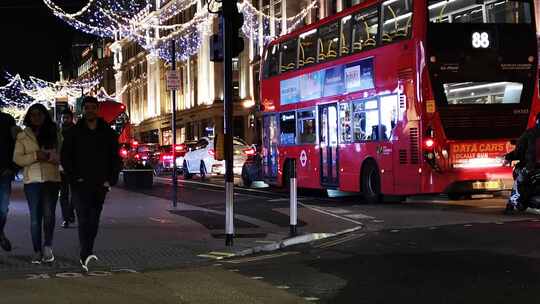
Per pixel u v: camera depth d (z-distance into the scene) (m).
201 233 11.98
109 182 8.61
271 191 22.36
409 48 15.08
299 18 47.06
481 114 15.05
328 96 18.73
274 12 51.31
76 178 8.52
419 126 14.89
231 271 8.73
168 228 12.62
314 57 19.53
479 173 15.08
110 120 23.12
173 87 16.20
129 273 8.63
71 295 7.30
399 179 15.70
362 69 17.05
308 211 15.75
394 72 15.69
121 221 13.69
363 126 17.09
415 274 8.12
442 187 14.88
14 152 8.97
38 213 9.13
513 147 15.34
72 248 10.27
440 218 13.77
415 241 10.80
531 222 12.63
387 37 16.06
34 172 8.95
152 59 83.75
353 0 41.47
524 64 15.34
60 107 22.97
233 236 11.16
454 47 14.84
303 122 20.20
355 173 17.53
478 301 6.66
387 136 16.05
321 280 7.98
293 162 11.70
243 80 59.75
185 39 68.44
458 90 14.91
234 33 10.60
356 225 13.07
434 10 14.88
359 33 17.30
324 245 10.98
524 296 6.80
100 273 8.63
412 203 17.16
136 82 92.00
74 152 8.55
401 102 15.45
